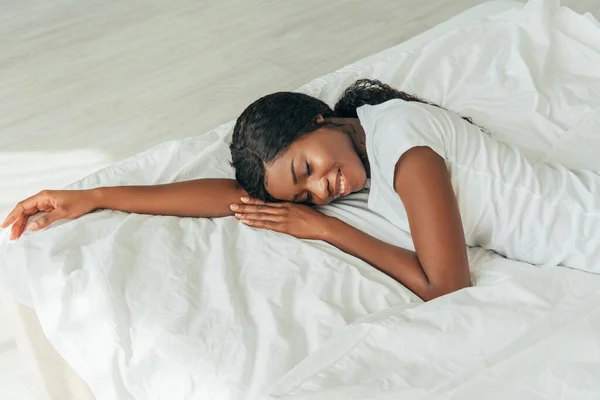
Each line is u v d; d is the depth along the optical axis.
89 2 3.31
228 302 1.34
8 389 1.63
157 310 1.33
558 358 1.16
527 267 1.45
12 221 1.56
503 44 2.01
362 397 1.12
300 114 1.49
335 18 3.07
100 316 1.33
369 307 1.35
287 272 1.41
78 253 1.46
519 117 1.77
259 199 1.57
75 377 1.42
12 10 3.27
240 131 1.53
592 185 1.45
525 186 1.44
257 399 1.18
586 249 1.41
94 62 2.88
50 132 2.52
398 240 1.53
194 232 1.53
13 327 1.53
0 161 2.40
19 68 2.87
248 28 3.04
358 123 1.59
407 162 1.39
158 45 2.96
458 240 1.37
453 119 1.47
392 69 1.96
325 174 1.47
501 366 1.15
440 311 1.26
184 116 2.55
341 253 1.47
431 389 1.13
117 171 1.72
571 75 1.93
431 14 3.07
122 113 2.59
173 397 1.23
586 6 3.04
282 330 1.28
